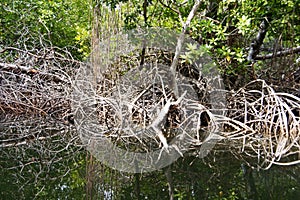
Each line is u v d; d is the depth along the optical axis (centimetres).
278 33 373
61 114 412
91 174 227
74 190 197
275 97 313
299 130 288
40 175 226
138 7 382
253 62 384
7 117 413
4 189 198
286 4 339
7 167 246
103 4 363
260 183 198
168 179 212
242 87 364
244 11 348
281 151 266
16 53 519
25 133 355
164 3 391
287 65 375
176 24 392
